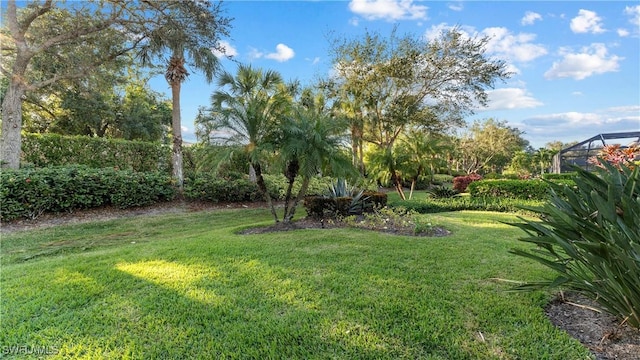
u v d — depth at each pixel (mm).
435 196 10797
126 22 9125
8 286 2979
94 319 2318
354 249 4039
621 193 1888
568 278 2016
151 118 18031
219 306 2482
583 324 2104
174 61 10648
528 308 2326
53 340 2068
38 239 5500
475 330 2061
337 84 15289
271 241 4543
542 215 2365
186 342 2021
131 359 1860
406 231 5250
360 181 8148
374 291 2699
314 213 6688
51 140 9453
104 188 7832
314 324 2186
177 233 6266
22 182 6500
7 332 2164
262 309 2426
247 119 5590
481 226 5734
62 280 3104
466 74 13766
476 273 3123
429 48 13805
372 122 15258
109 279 3102
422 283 2865
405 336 2010
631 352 1768
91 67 9531
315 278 3023
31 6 8727
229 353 1897
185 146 12523
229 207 9898
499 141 32969
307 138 5551
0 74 9133
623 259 1634
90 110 14719
